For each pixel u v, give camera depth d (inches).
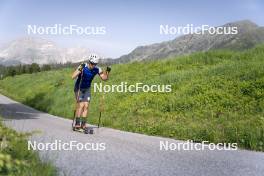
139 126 500.4
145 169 217.8
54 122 522.0
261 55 885.8
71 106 794.2
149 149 291.7
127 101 720.3
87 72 427.2
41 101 1015.6
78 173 199.6
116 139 347.3
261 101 524.1
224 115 511.8
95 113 689.6
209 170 222.1
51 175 182.4
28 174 170.7
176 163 238.8
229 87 632.4
